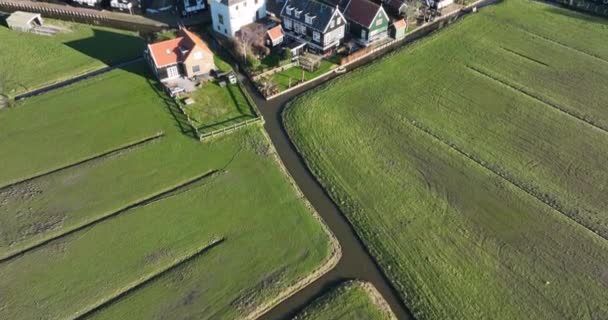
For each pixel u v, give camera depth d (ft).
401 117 186.09
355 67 216.33
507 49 226.38
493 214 149.18
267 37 220.02
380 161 167.43
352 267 136.15
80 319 122.93
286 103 193.47
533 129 180.55
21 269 134.00
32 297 127.65
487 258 136.87
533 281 131.13
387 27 229.45
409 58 221.25
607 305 125.90
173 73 200.44
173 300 127.13
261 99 196.13
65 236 142.82
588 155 169.48
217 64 214.90
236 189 157.99
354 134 178.40
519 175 161.89
